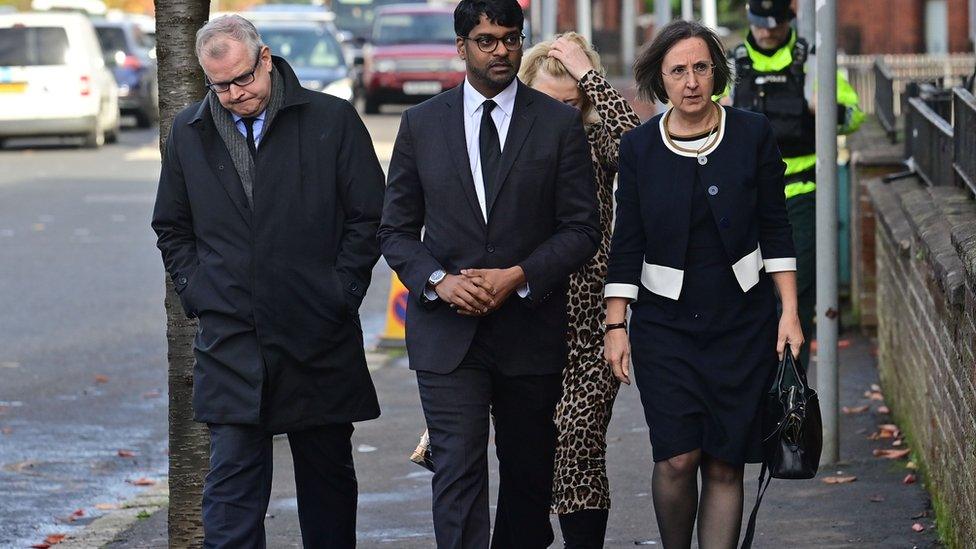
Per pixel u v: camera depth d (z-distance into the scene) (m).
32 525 15.66
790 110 16.75
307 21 68.81
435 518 11.26
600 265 12.20
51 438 19.52
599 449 12.20
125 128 77.00
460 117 11.20
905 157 22.55
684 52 10.98
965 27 76.25
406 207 11.38
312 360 11.52
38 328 26.86
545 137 11.16
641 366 11.25
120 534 15.15
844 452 16.83
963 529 12.09
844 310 26.45
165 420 20.50
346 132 11.62
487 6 10.90
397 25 76.25
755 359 11.09
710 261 11.09
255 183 11.38
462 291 10.85
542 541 11.94
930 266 13.98
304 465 11.93
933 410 14.27
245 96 11.20
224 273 11.40
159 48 12.41
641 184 11.19
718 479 11.36
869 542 13.48
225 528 11.47
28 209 43.12
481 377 11.29
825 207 15.98
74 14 62.91
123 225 39.88
